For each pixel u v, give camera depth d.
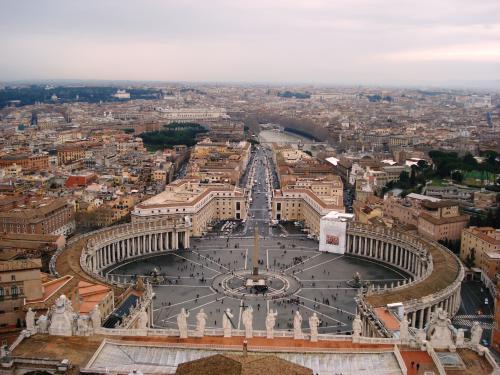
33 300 164.88
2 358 106.44
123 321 162.12
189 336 129.88
